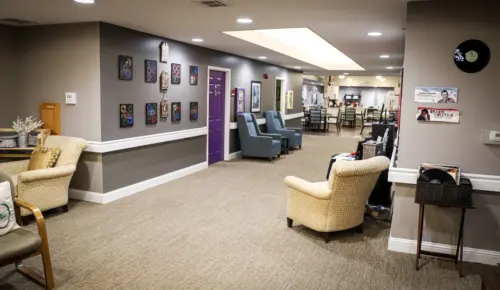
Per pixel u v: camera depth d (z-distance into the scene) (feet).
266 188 19.15
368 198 14.32
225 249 11.68
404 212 11.64
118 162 16.70
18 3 12.21
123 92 16.62
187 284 9.52
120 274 9.95
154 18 14.25
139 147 17.89
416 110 11.16
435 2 10.66
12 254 8.31
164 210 15.26
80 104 15.83
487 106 10.54
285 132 31.78
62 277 9.71
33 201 13.33
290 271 10.36
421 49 10.91
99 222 13.70
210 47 22.59
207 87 23.31
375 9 11.98
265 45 22.44
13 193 9.70
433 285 9.79
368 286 9.66
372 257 11.35
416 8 10.86
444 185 10.08
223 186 19.35
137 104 17.51
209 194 17.78
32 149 15.31
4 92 16.55
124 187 17.15
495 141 10.48
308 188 12.28
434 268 10.71
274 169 24.03
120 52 16.24
